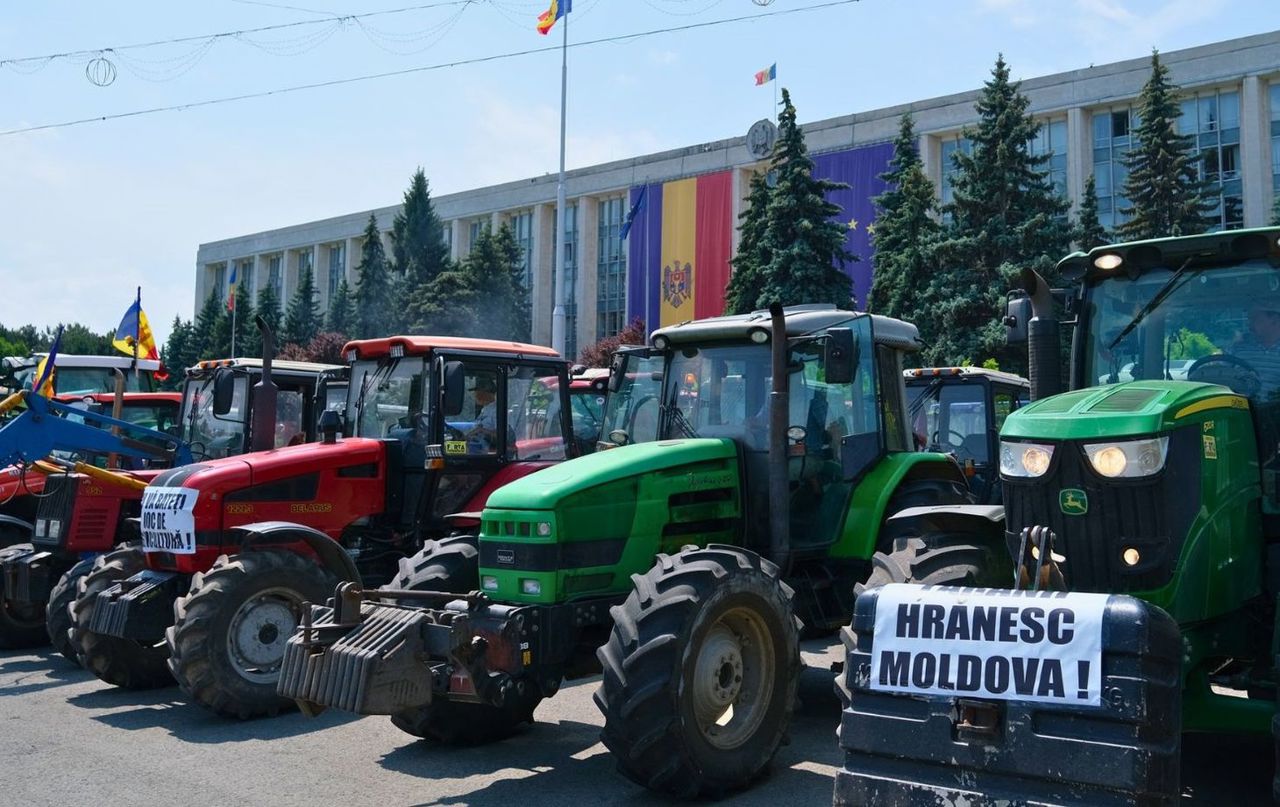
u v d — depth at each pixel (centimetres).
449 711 610
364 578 847
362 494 844
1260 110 3862
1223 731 408
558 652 536
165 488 786
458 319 4456
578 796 527
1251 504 443
